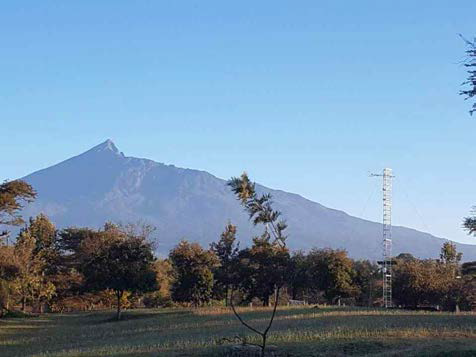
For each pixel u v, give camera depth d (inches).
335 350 1143.0
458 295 3137.3
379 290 3403.1
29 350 1625.2
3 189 2272.4
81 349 1457.9
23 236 3567.9
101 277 2593.5
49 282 3688.5
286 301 3218.5
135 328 2059.5
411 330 1379.2
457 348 1092.5
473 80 725.3
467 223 1421.0
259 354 1123.9
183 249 3348.9
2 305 2493.8
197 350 1216.8
